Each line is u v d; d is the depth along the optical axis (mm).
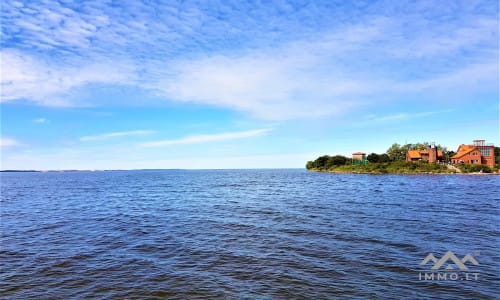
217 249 15312
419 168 114000
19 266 13102
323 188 55344
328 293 10086
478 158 115375
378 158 139750
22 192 57031
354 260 13305
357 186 58750
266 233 18672
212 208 30938
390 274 11711
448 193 42844
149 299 9781
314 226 20422
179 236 18375
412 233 18125
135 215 27125
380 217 23609
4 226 22359
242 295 9984
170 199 41281
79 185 80500
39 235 19188
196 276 11672
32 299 9875
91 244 16766
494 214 24594
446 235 17562
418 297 9797
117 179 125125
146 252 15062
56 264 13344
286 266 12625
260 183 78375
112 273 12141
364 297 9797
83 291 10438
